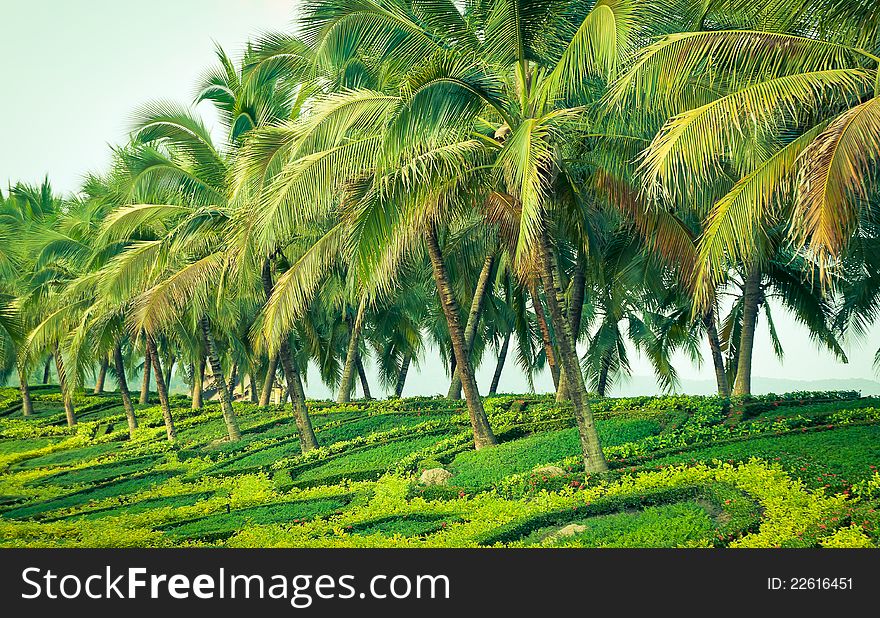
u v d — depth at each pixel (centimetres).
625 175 1473
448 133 1463
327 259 1800
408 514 1327
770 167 1091
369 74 1662
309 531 1334
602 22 1187
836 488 1103
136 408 4147
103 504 1952
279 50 1939
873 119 937
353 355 3142
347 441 2212
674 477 1262
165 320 2192
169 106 2236
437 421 2273
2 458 3203
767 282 2494
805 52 1123
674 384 3231
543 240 1440
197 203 2319
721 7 1237
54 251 2992
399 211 1426
